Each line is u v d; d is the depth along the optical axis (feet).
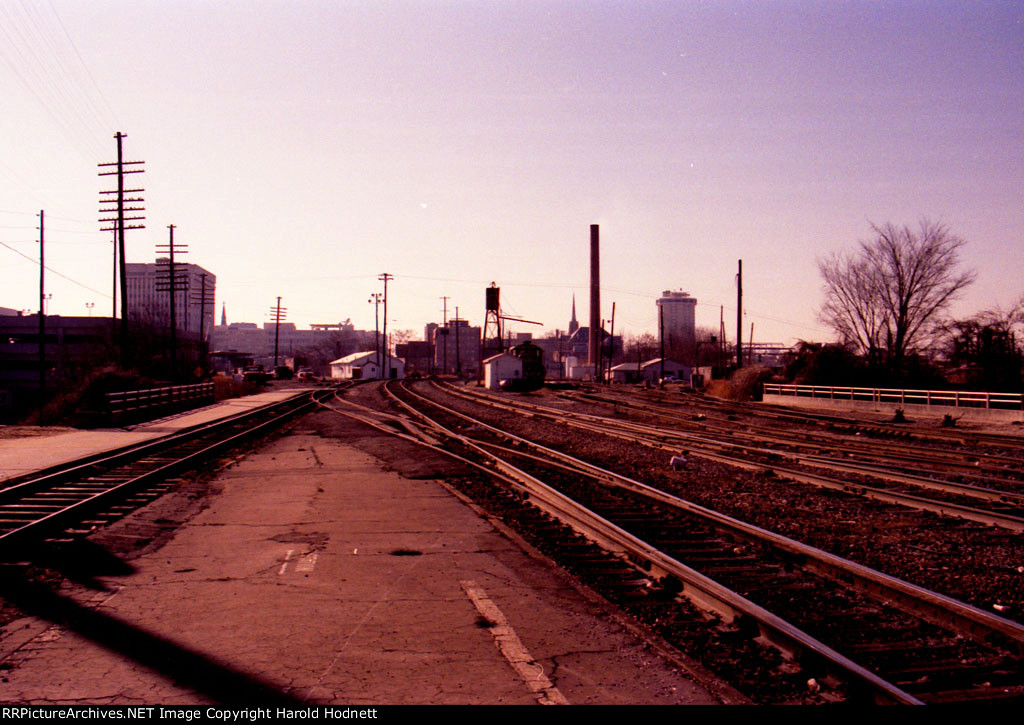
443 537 30.42
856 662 17.28
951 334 150.51
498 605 21.25
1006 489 45.14
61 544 27.89
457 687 15.53
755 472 51.60
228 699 14.87
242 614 20.24
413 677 16.05
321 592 22.40
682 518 34.78
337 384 274.77
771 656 17.62
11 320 268.82
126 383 116.16
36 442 71.00
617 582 24.00
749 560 26.81
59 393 162.09
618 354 547.49
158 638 18.30
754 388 172.65
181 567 25.35
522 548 28.50
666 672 16.47
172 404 118.01
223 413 117.50
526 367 230.48
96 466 52.75
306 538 30.07
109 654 17.22
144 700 14.78
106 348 183.11
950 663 17.13
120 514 34.91
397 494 41.70
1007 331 141.90
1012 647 17.67
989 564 26.68
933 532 32.01
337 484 45.60
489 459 59.16
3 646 17.70
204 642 18.06
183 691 15.24
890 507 37.99
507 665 16.78
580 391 206.59
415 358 580.30
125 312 133.28
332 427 93.76
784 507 38.01
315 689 15.37
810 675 16.39
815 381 156.46
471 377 376.07
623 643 18.26
